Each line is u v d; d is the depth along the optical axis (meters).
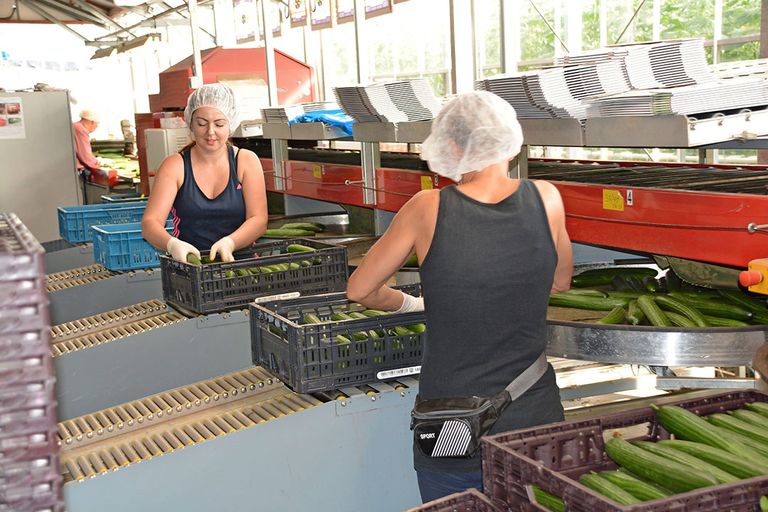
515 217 2.05
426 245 2.08
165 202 3.92
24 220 8.80
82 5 13.08
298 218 5.81
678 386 2.72
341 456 2.80
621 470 1.81
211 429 2.76
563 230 2.20
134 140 12.71
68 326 4.14
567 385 3.30
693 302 2.84
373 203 4.79
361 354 2.87
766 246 2.45
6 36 17.91
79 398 3.71
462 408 2.05
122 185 9.56
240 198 4.03
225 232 4.06
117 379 3.76
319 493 2.79
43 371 1.13
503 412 2.10
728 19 6.25
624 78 2.82
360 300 2.41
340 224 5.96
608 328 2.56
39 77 18.39
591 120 2.72
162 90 7.68
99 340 3.81
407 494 2.92
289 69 7.17
